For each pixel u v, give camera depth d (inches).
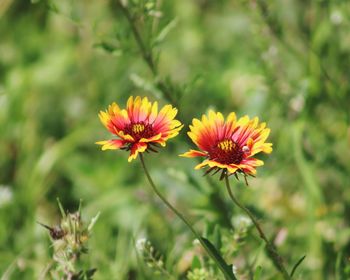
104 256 158.2
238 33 240.5
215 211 152.3
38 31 257.1
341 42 191.5
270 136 191.2
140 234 172.1
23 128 221.1
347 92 183.5
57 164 209.2
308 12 205.0
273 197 178.2
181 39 249.9
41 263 154.8
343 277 124.7
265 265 144.1
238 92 219.0
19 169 209.6
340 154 182.1
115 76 231.5
